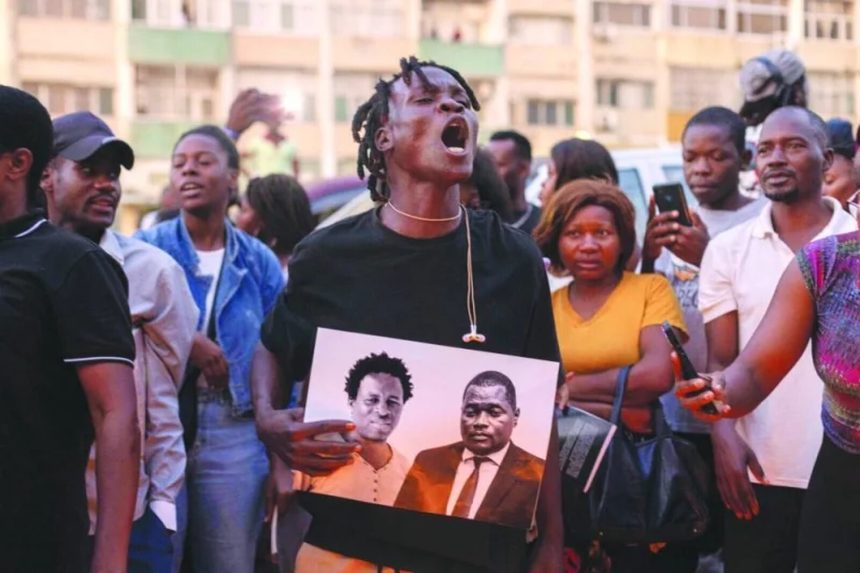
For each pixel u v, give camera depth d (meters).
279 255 6.36
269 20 39.84
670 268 5.36
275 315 3.46
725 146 5.46
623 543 4.43
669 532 4.24
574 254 4.64
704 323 4.71
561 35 42.81
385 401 3.20
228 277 4.99
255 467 4.81
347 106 40.84
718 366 4.61
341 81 40.75
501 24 42.09
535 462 3.17
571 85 42.66
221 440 4.78
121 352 3.12
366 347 3.21
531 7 42.44
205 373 4.69
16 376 3.00
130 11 38.06
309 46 40.12
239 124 7.79
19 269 3.03
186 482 4.77
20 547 3.01
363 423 3.21
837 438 3.46
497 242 3.33
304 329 3.36
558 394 3.44
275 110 7.87
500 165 6.52
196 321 4.32
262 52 39.62
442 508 3.19
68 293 3.05
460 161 3.21
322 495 3.30
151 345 4.18
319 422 3.20
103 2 37.81
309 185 9.59
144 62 38.06
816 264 3.48
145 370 4.18
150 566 4.10
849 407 3.42
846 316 3.41
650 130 43.34
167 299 4.18
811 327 3.52
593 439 4.15
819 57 43.59
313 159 40.31
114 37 37.84
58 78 37.31
